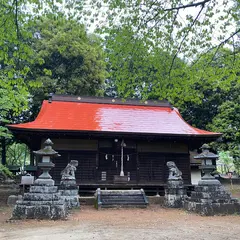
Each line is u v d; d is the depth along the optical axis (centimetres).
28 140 1741
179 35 821
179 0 750
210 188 1155
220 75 866
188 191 1677
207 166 1194
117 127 1705
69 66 2294
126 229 794
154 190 1656
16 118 2356
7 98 1244
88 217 1035
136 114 1972
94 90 2412
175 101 2084
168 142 1786
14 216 941
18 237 683
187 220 974
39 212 952
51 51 2181
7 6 725
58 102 1975
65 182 1318
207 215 1084
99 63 2353
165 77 895
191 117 2730
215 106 2570
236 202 1139
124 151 1744
